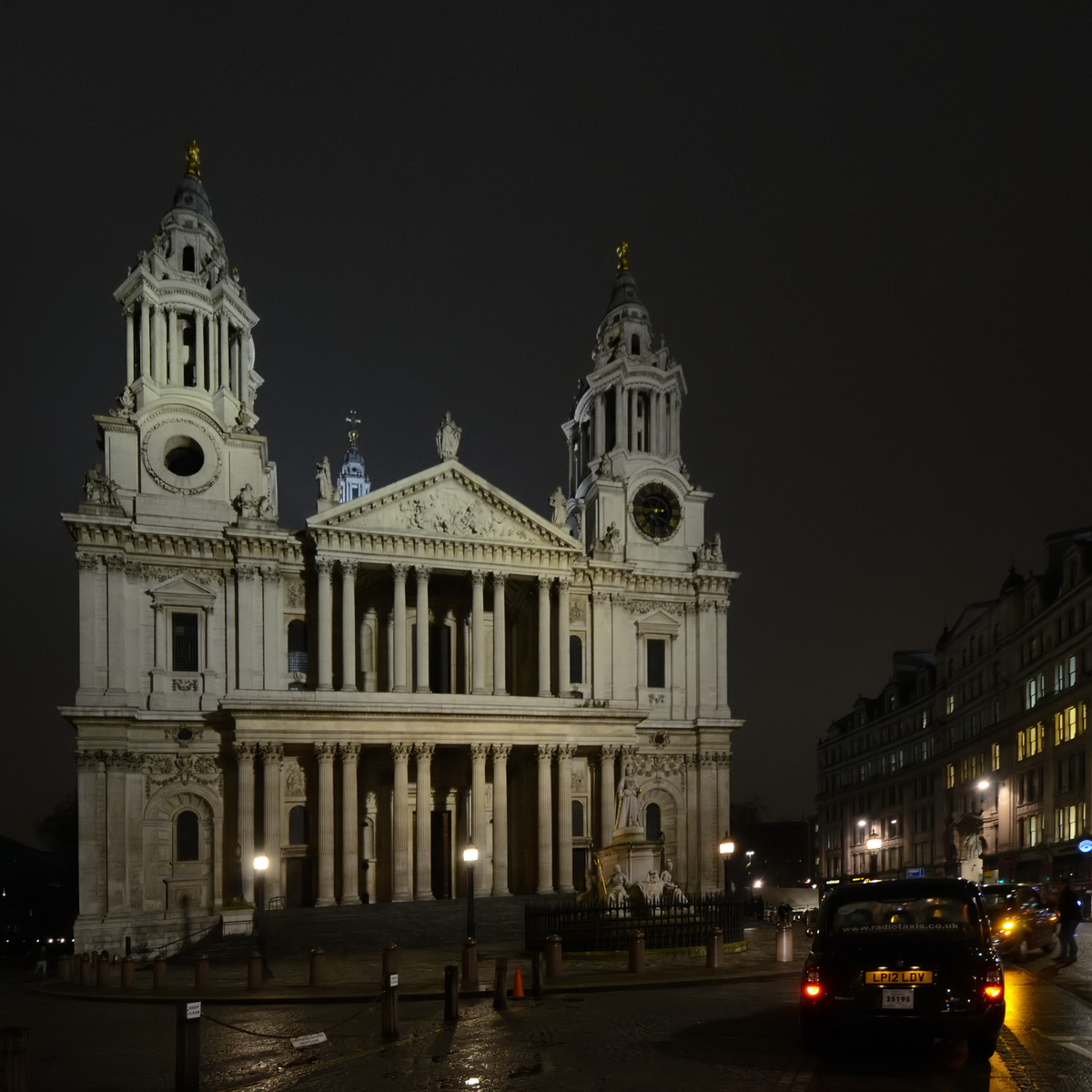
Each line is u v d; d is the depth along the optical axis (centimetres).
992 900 3847
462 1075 2016
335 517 7425
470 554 7738
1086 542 7788
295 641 7562
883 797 12838
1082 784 7462
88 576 7075
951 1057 1973
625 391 8969
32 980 6019
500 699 7506
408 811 7281
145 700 7162
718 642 8638
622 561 8369
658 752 8344
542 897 7038
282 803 7194
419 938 6281
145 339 7638
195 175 8362
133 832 6962
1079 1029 2219
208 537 7356
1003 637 9262
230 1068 2227
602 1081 1891
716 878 8281
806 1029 1911
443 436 7819
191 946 6016
